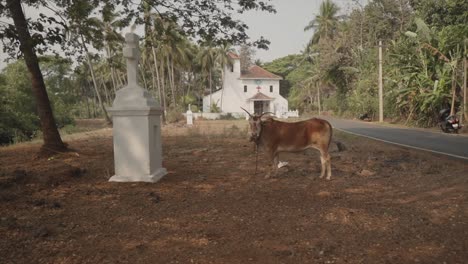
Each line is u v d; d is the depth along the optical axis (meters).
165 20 10.63
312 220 4.97
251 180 7.52
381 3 38.78
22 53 8.77
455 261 3.69
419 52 23.02
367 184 7.08
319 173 8.14
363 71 36.84
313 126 7.40
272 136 7.39
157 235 4.49
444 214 5.14
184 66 47.19
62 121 35.75
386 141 14.87
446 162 9.34
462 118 19.94
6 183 6.85
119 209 5.57
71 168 8.01
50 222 5.00
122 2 10.55
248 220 5.01
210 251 4.00
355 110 35.94
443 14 27.00
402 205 5.63
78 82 64.38
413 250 3.96
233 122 33.91
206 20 10.33
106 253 3.98
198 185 7.10
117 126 7.32
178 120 36.06
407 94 23.97
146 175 7.29
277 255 3.87
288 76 72.50
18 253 3.98
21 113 23.98
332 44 43.97
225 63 52.41
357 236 4.38
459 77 20.80
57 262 3.76
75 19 10.47
